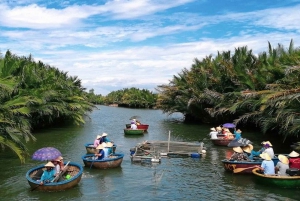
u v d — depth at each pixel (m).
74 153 21.98
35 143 26.16
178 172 16.78
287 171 14.03
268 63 31.34
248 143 19.14
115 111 77.62
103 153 18.02
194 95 42.31
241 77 33.53
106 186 14.41
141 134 32.91
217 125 43.00
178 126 42.03
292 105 21.39
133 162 19.03
